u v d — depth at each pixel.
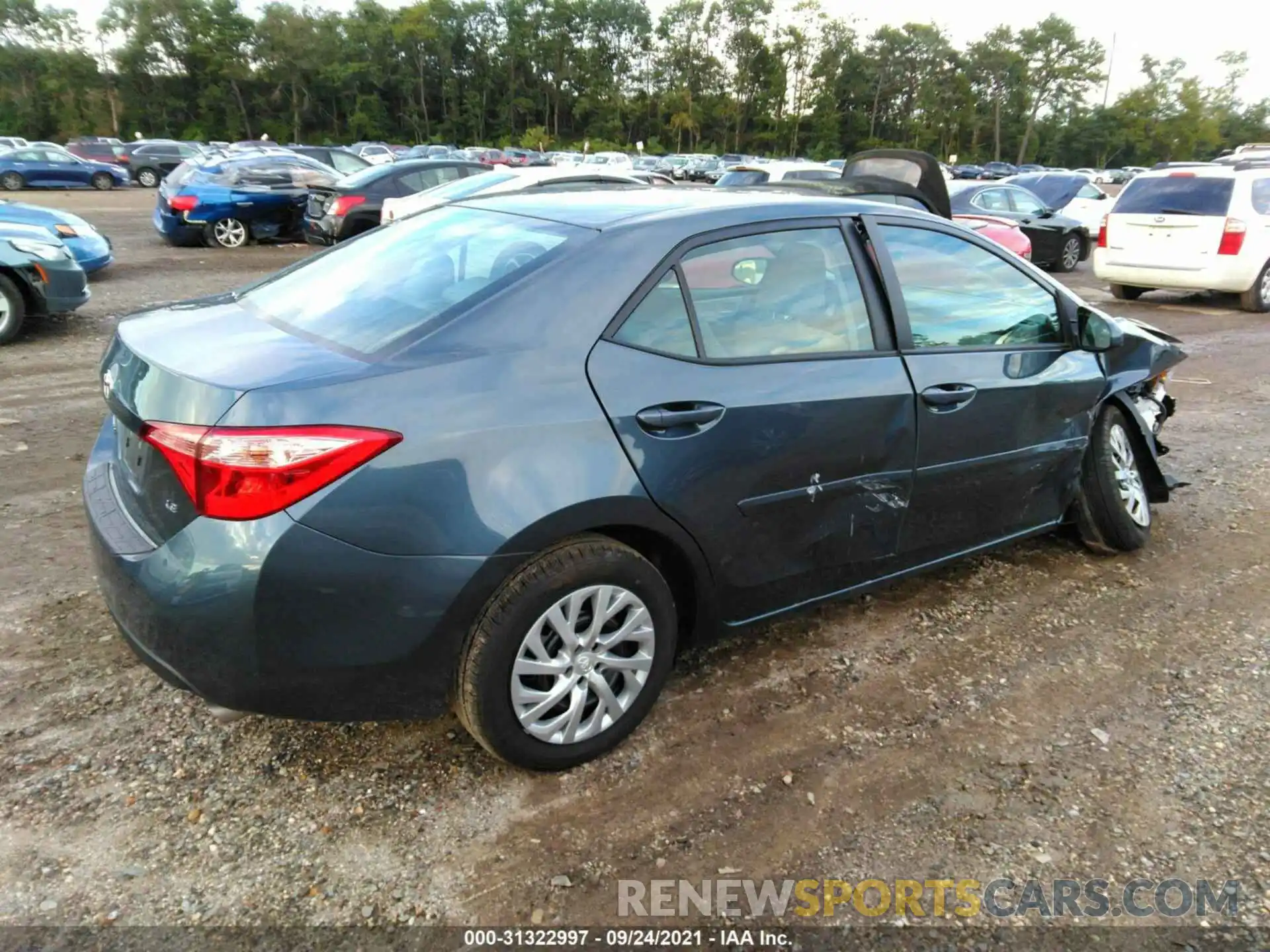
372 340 2.54
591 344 2.61
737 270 2.96
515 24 96.19
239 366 2.39
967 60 103.19
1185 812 2.66
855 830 2.57
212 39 86.12
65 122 83.06
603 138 97.50
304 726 2.92
